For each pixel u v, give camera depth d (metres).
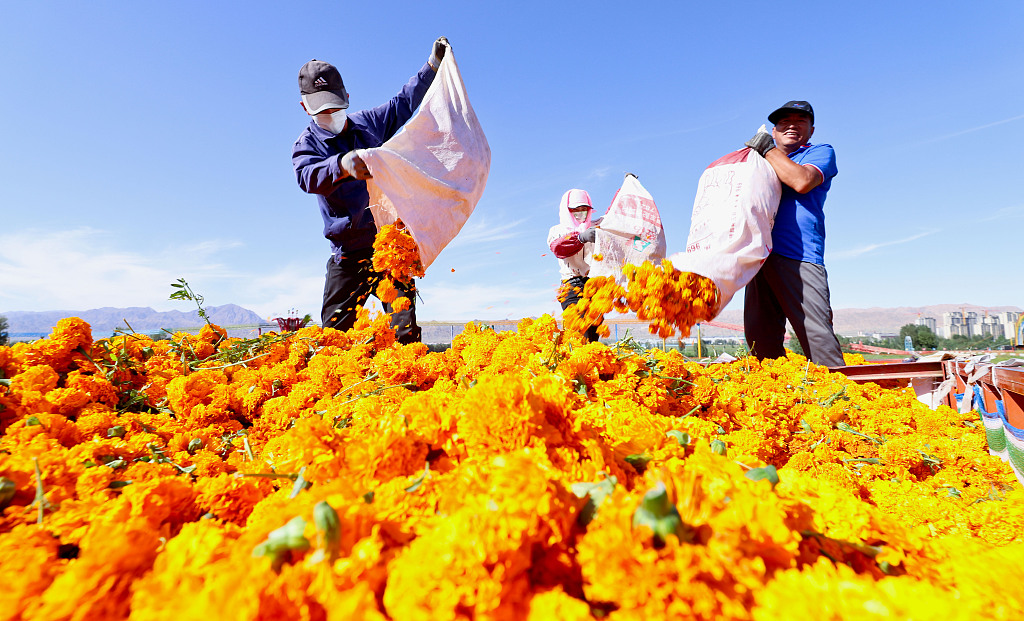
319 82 4.40
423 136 4.00
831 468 1.81
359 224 4.54
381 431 0.85
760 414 2.16
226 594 0.54
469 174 4.07
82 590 0.59
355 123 4.66
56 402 1.77
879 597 0.56
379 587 0.59
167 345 3.00
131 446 1.39
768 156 4.03
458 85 4.24
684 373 2.17
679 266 2.99
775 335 4.82
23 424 1.42
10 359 2.09
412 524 0.68
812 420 2.29
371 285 4.67
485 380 0.87
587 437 0.87
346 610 0.53
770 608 0.55
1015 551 0.70
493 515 0.55
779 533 0.60
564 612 0.53
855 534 0.71
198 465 1.36
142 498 0.83
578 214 6.67
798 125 4.73
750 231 3.42
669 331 2.47
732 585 0.56
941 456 2.16
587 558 0.57
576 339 2.30
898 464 2.06
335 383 2.33
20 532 0.74
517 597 0.56
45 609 0.59
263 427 1.99
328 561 0.57
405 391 2.03
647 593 0.54
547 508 0.57
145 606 0.56
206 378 2.30
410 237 3.94
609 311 2.49
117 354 2.52
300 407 2.06
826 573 0.61
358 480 0.79
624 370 1.96
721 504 0.62
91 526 0.76
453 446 0.83
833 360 4.20
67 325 2.31
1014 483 1.96
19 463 0.99
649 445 0.96
